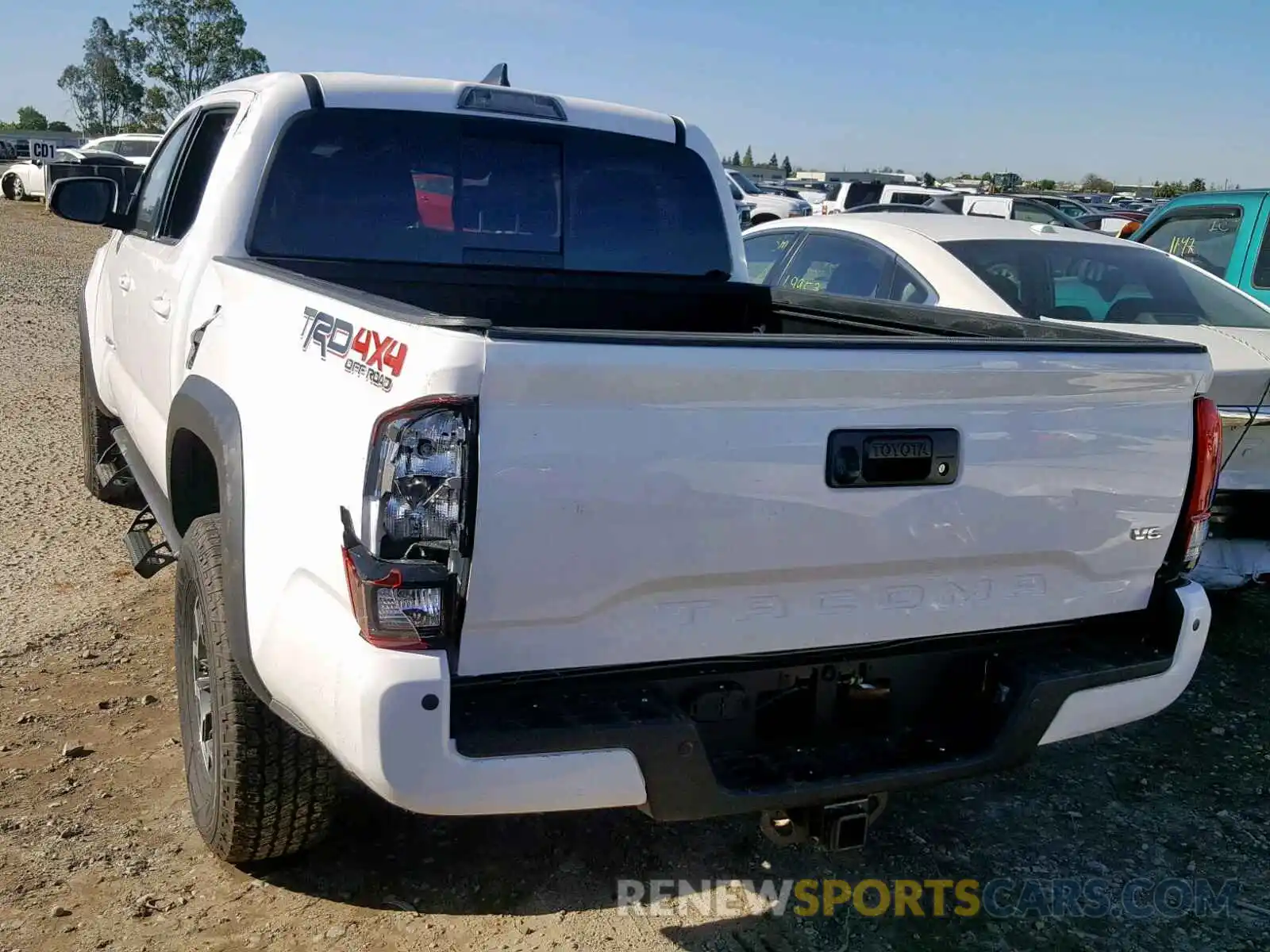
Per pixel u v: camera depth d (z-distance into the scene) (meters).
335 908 2.97
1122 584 2.91
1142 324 5.26
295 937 2.85
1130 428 2.75
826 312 4.17
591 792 2.33
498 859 3.24
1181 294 5.65
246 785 2.82
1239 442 4.67
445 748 2.21
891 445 2.50
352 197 3.88
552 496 2.23
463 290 4.08
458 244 4.05
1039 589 2.81
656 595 2.40
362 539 2.23
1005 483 2.64
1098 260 5.74
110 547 5.44
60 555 5.31
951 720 2.83
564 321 4.27
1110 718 2.85
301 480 2.48
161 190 4.62
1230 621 5.31
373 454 2.21
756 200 25.75
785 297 4.38
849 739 2.72
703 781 2.42
